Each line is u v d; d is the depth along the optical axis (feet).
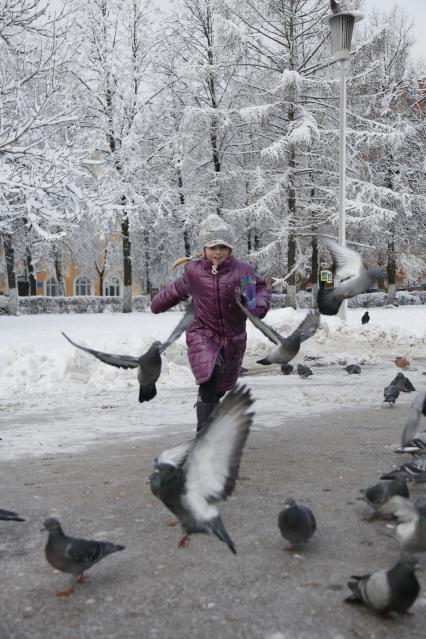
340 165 70.03
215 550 13.99
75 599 11.84
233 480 10.10
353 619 10.89
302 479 19.25
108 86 116.06
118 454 22.93
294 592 11.92
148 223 131.44
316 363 52.06
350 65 119.14
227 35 112.16
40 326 81.71
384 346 63.31
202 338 21.29
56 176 65.57
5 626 10.92
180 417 30.32
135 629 10.73
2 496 18.20
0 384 39.14
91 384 40.47
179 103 124.67
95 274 187.83
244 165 131.64
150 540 14.67
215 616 11.10
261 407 32.22
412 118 145.28
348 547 14.05
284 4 112.78
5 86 66.85
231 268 21.13
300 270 132.36
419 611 11.16
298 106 113.09
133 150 116.37
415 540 11.89
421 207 124.26
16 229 117.39
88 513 16.61
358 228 114.73
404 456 21.99
